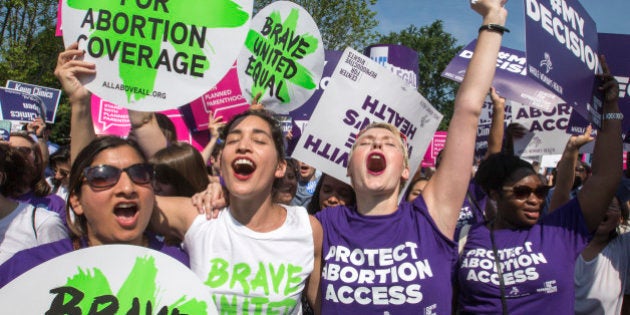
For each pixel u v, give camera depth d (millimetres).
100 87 2342
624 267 3117
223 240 2078
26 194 3289
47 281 1675
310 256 2127
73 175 1818
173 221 2195
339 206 2367
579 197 2449
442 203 2168
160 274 1776
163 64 2408
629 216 3443
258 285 2027
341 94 3004
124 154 1825
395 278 2062
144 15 2391
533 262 2330
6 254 2363
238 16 2451
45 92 7684
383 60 4969
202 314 1759
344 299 2096
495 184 2523
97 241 1879
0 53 13531
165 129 3625
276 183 2377
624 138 3102
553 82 2518
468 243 2537
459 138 2176
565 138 4254
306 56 3785
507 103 4672
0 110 5918
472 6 2316
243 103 4391
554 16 2611
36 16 13883
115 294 1726
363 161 2236
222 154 2168
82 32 2354
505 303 2322
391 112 3037
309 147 2996
